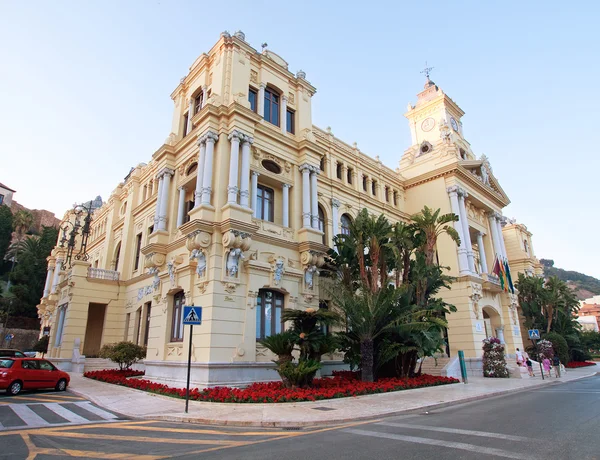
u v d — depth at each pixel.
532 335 27.09
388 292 18.84
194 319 12.51
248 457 6.86
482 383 21.08
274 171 23.23
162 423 10.58
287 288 20.52
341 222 30.88
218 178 19.77
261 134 22.36
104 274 30.94
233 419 10.46
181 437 8.72
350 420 10.62
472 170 37.91
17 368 16.48
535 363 31.28
